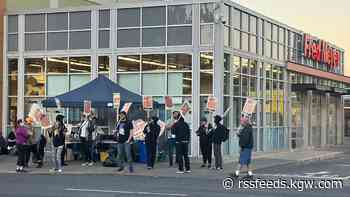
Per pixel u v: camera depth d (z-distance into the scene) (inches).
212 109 911.0
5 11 1199.6
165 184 668.7
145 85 1088.8
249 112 847.1
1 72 1197.1
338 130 1758.1
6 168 872.3
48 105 948.6
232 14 1078.4
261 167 902.4
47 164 920.3
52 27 1163.3
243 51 1125.7
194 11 1049.5
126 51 1101.1
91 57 1127.0
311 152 1268.5
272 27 1274.6
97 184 666.2
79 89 968.3
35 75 1176.2
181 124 813.9
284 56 1338.6
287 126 1354.6
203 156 880.3
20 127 831.7
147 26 1088.2
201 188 627.5
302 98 1457.9
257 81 1194.0
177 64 1063.0
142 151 935.7
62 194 567.8
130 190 603.2
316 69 1512.1
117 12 1111.6
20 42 1186.6
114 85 984.3
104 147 911.0
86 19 1135.0
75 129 977.5
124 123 815.7
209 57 1037.2
